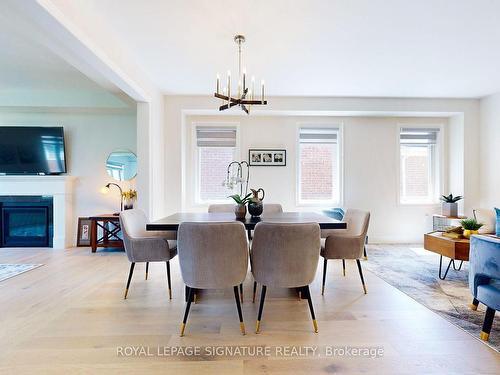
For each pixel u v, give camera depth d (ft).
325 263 8.73
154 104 13.20
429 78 12.48
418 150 16.65
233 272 6.27
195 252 6.12
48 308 7.55
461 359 5.38
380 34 8.87
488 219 11.53
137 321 6.84
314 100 14.89
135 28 8.53
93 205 15.69
